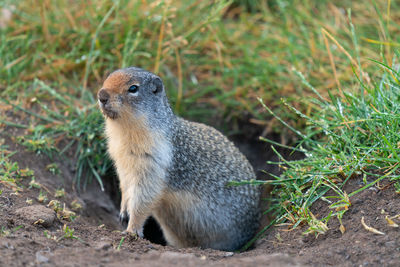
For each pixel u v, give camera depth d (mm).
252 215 10664
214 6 13531
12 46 13352
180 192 9500
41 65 13227
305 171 9055
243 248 9820
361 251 7004
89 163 11391
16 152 10547
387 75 10016
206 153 9844
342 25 14227
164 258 6918
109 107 8617
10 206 8453
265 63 13453
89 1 13672
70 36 13523
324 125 9789
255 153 13312
